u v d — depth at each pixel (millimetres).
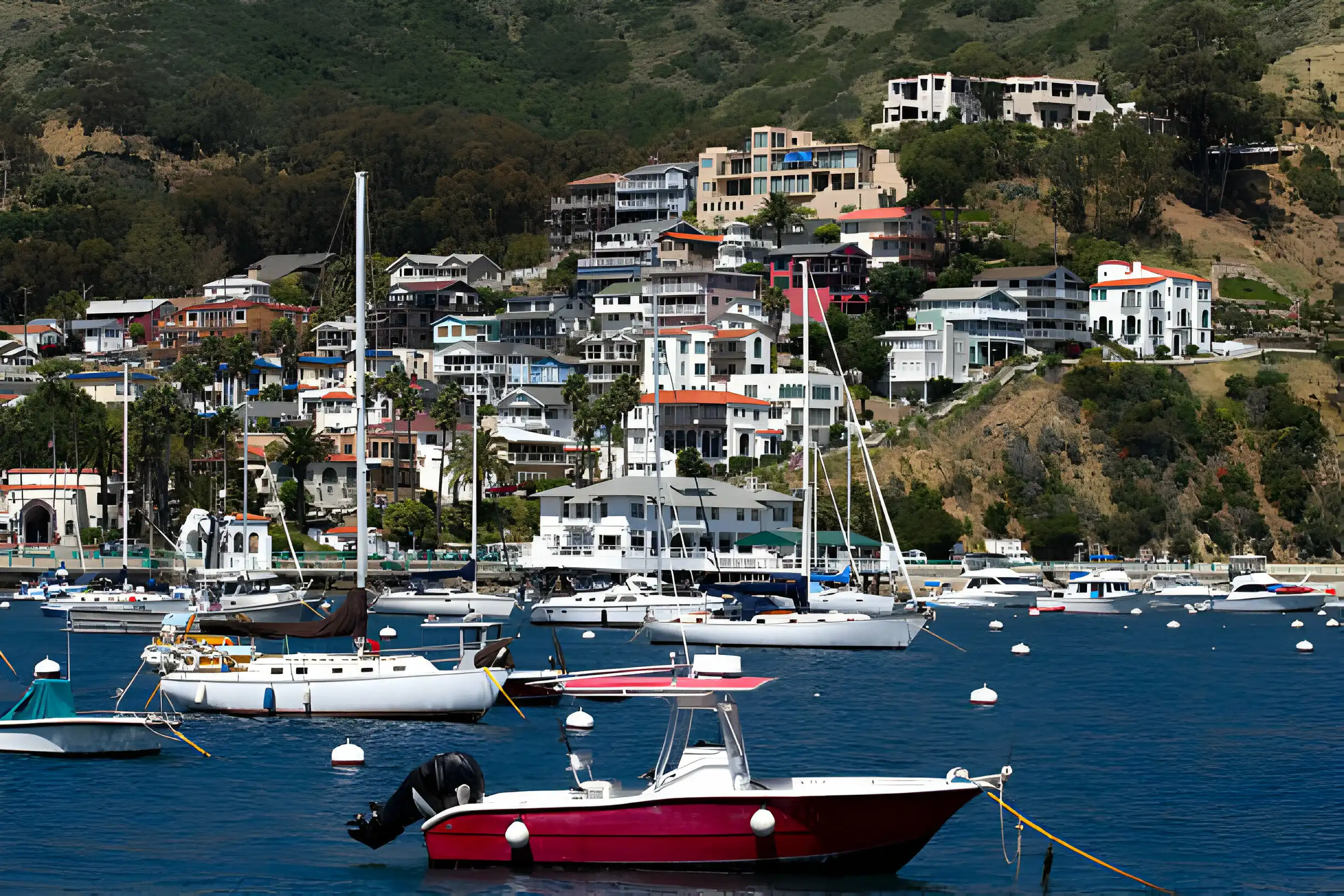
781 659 166375
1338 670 168375
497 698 122688
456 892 76000
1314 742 117000
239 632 123375
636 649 173250
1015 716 128750
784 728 119812
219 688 119125
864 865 77750
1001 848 85000
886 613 185875
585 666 153750
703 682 79562
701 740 84688
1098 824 90500
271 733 113062
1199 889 78125
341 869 79688
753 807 76188
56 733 104375
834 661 165375
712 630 176250
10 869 79438
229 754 106000
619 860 77500
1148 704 137750
